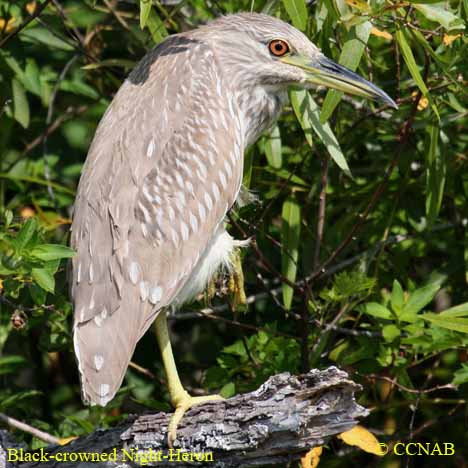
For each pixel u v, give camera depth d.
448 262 11.16
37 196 11.67
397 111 10.87
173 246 8.91
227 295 10.25
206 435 7.91
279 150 10.77
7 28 11.30
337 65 10.01
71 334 10.66
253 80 10.10
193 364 11.79
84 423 10.19
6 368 10.96
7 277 8.90
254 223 10.16
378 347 10.34
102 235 8.70
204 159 9.26
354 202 11.40
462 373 9.80
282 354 10.34
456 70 9.80
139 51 12.09
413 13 9.68
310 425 7.72
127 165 9.00
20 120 11.30
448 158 10.72
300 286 10.61
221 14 10.91
